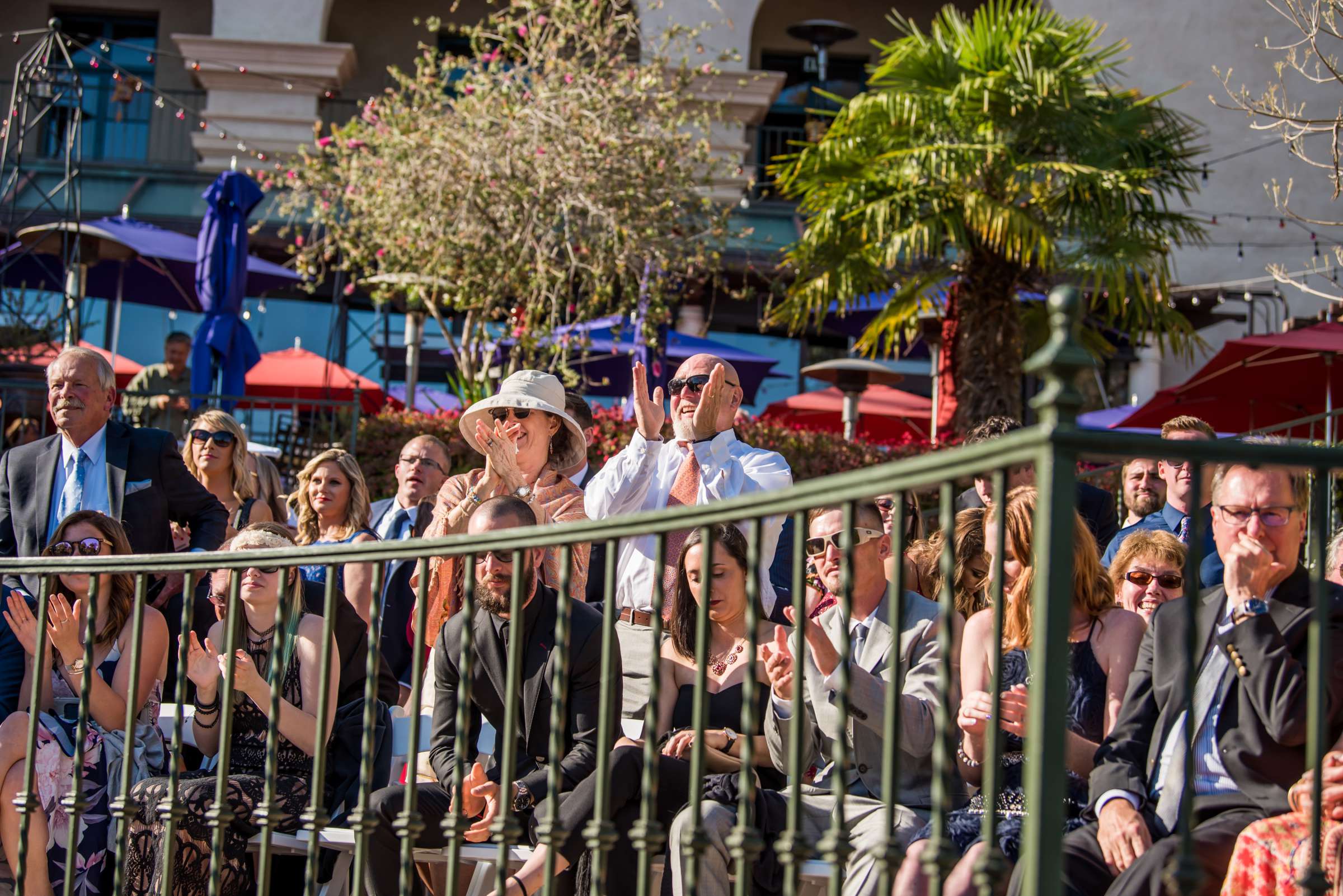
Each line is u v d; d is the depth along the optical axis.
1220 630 3.44
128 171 17.45
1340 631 3.31
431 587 5.29
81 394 5.89
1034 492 3.98
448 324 16.75
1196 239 15.13
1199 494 2.33
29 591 5.00
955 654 4.24
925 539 6.38
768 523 5.17
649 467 5.38
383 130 13.76
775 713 4.20
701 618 2.87
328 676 3.50
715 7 16.27
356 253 13.81
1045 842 2.14
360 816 3.38
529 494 5.39
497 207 12.77
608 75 13.84
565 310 13.53
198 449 6.86
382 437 10.83
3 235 16.23
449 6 20.53
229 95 18.06
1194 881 2.39
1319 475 2.39
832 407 15.38
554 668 4.13
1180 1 17.53
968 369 12.45
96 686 4.67
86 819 4.55
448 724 4.24
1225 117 17.23
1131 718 3.54
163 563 3.76
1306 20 8.42
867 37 20.75
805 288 13.14
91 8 19.88
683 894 3.72
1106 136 12.54
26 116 12.55
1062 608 2.19
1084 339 14.06
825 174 13.00
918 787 4.03
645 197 13.08
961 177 12.26
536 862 3.83
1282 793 3.25
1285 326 14.08
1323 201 16.94
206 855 4.30
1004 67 12.38
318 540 6.11
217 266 11.34
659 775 3.96
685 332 16.69
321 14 18.50
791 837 2.71
